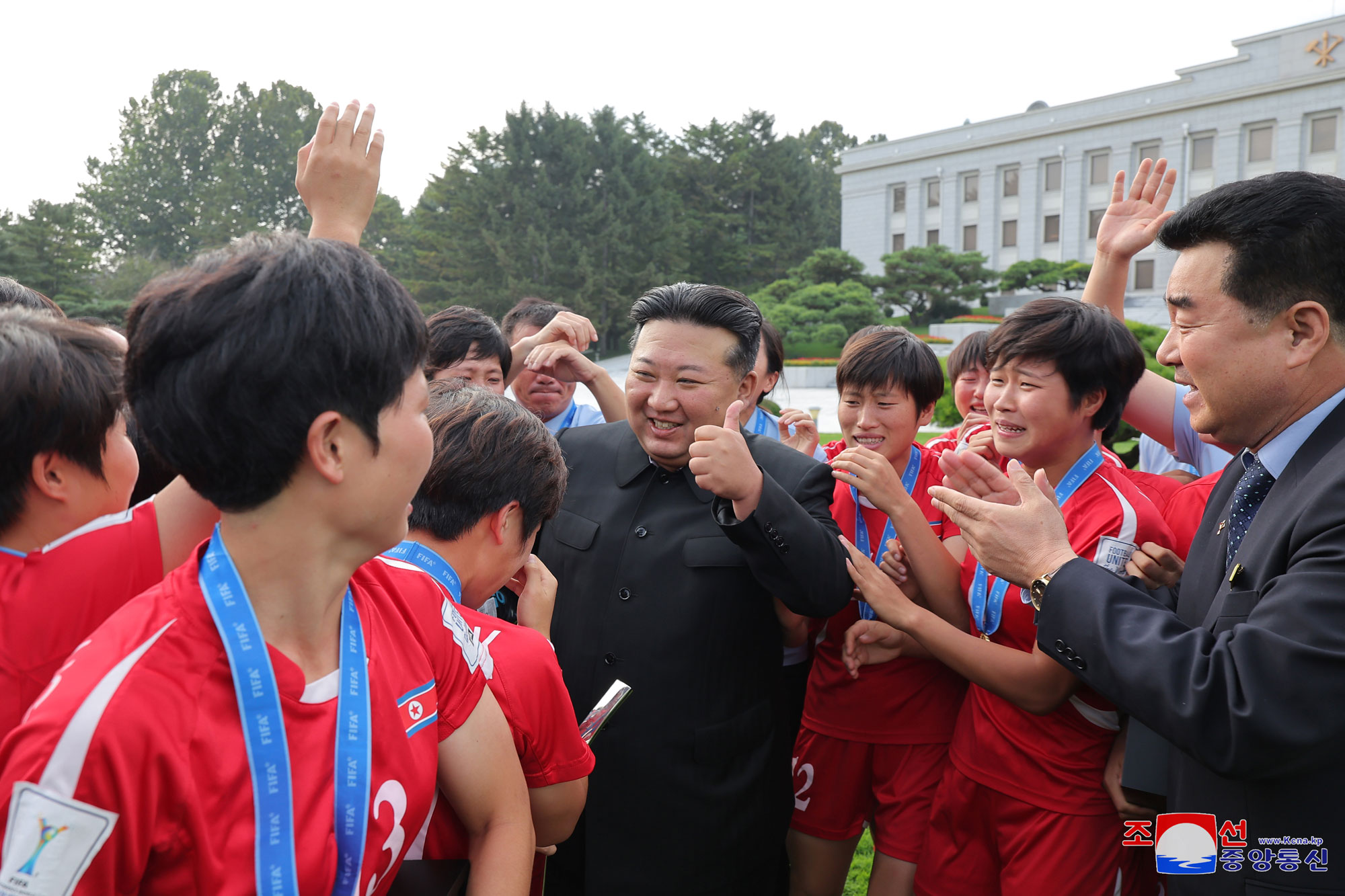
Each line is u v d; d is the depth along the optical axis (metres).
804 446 3.56
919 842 2.45
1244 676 1.31
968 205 45.66
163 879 0.79
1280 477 1.48
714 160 60.12
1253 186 1.47
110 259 67.50
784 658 2.69
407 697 0.99
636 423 2.12
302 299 0.80
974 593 2.25
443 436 1.45
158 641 0.80
